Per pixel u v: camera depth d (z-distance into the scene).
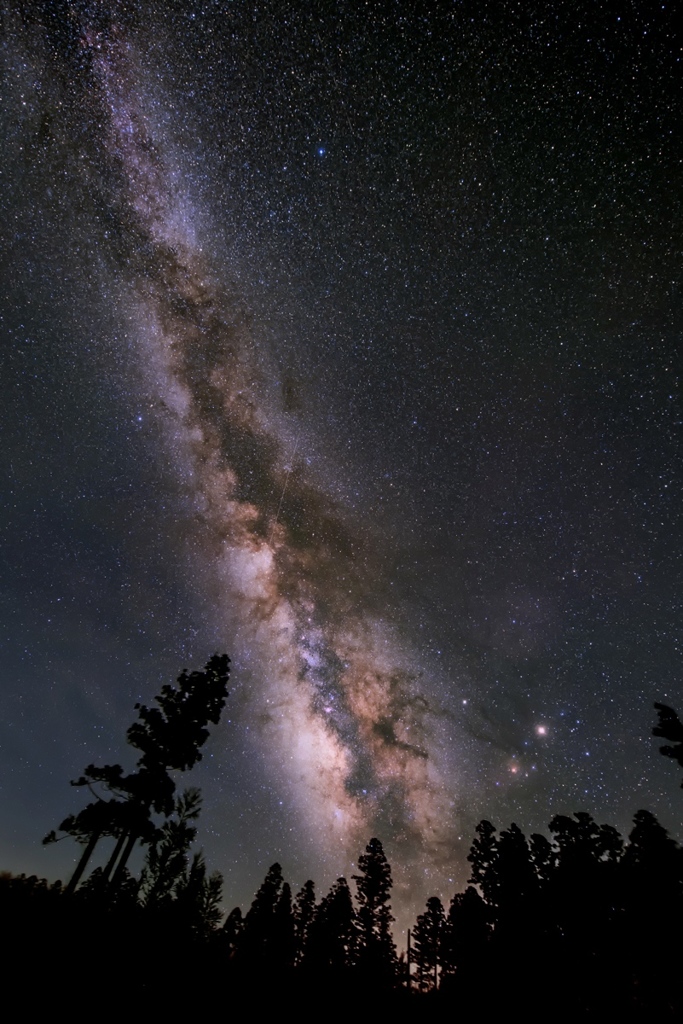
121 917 10.24
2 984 8.20
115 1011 8.80
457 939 20.06
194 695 14.84
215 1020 11.52
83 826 12.47
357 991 20.94
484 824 19.64
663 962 12.73
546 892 15.84
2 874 12.05
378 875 26.11
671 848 13.54
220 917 11.49
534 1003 14.79
